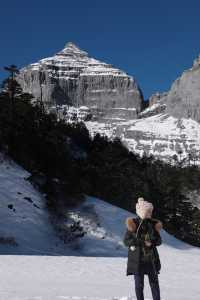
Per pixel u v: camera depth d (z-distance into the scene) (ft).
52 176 172.96
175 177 348.59
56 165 186.29
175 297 32.99
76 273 50.75
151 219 24.89
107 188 209.36
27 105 218.79
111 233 150.82
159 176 304.30
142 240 24.36
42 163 183.52
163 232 174.19
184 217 254.47
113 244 146.20
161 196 238.27
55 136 213.05
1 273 48.39
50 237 136.87
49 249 128.57
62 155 197.67
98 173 216.13
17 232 128.06
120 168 264.52
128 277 48.96
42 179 165.78
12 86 202.59
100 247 141.90
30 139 190.80
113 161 289.53
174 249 157.89
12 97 200.64
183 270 59.41
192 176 412.77
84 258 68.69
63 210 151.94
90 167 217.15
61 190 162.30
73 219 149.89
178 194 262.47
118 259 69.77
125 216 167.12
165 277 51.65
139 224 24.62
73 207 155.84
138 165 354.74
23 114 204.23
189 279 49.78
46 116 237.86
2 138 173.06
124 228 158.30
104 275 49.98
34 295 31.17
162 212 236.02
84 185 185.57
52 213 148.25
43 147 190.80
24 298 28.12
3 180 150.41
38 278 45.44
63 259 65.98
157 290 24.32
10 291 33.73
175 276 52.70
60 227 143.23
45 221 142.82
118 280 46.39
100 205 166.40
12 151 174.09
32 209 143.64
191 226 258.98
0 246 113.80
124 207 208.13
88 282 43.73
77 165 211.20
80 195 163.53
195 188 399.44
